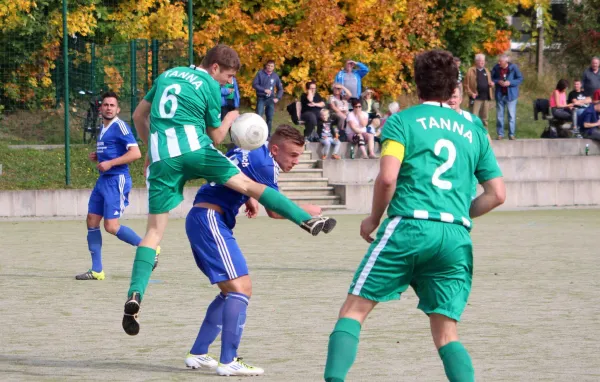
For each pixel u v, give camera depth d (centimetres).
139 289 1369
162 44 5447
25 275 2623
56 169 5125
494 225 4347
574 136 6169
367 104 5841
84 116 5516
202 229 1396
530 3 7638
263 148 1432
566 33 8106
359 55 6556
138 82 5412
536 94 7662
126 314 1355
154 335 1717
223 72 1470
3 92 5425
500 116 5969
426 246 1099
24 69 5425
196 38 6156
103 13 5953
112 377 1360
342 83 5747
